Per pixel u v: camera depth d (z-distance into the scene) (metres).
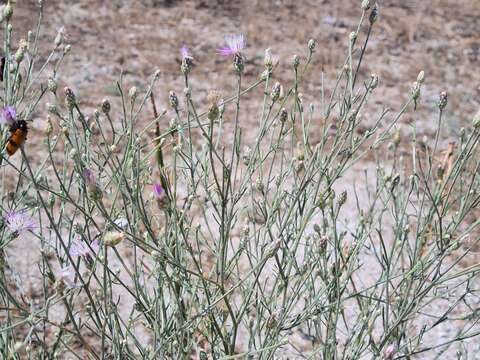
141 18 1.84
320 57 1.79
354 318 0.92
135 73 1.58
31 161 1.15
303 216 0.63
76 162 0.54
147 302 0.58
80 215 0.97
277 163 1.24
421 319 0.95
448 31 2.04
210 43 1.77
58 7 1.82
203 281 0.54
